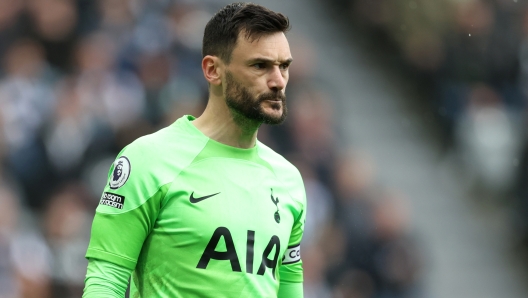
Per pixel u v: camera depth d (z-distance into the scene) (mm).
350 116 45750
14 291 28203
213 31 12086
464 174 44375
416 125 46094
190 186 11656
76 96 33594
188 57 38188
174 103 35250
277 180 12469
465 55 44656
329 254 34062
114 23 37406
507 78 44781
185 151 11906
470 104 44281
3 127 32250
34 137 32812
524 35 45438
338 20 49906
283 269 13211
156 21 38281
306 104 38844
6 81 33938
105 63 35500
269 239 11914
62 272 29562
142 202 11477
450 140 44969
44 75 34875
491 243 43281
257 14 11742
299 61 42000
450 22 45344
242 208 11812
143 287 11766
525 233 42750
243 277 11555
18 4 35844
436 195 44281
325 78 46156
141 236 11578
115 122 34125
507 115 44281
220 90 12102
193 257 11461
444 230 43281
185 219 11492
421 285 37688
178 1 40188
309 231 33656
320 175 36594
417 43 46562
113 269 11469
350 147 43219
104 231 11570
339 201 36188
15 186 31766
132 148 11820
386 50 48125
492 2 45312
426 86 45969
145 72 36125
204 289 11391
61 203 30297
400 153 45219
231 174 11969
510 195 43469
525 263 43031
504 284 42562
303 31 48344
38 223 31219
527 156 42719
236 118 12039
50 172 32406
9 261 28500
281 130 36562
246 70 11703
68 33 36344
